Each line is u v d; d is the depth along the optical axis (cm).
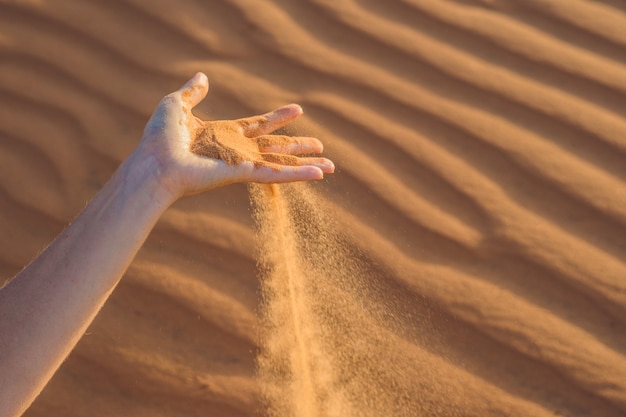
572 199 253
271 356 221
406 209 254
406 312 229
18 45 322
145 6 333
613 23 313
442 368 217
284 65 307
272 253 243
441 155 270
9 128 292
